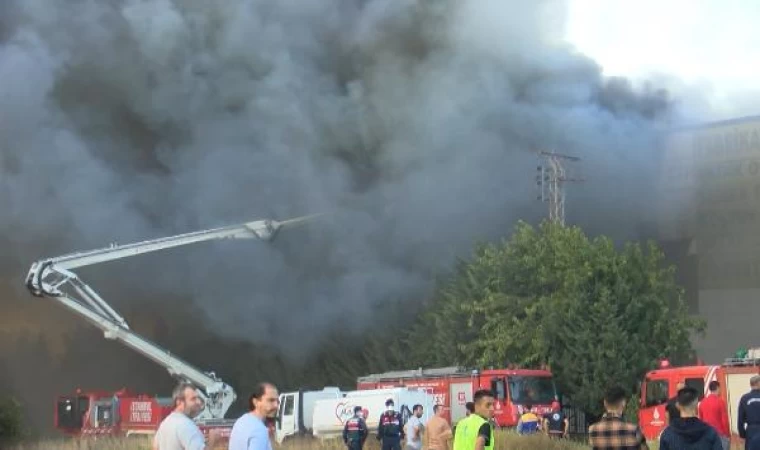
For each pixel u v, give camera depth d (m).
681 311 30.33
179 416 6.69
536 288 31.20
